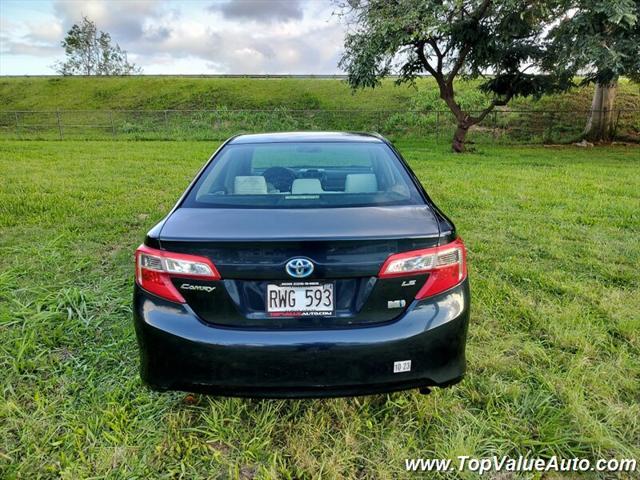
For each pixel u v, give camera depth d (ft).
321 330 5.95
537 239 16.03
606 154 49.49
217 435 6.66
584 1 38.73
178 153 47.44
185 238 5.98
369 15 45.32
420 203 7.37
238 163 8.68
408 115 81.05
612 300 11.09
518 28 42.78
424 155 47.01
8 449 6.39
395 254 6.01
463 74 52.75
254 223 6.38
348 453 6.36
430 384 6.34
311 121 85.15
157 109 105.81
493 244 15.57
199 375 6.05
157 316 6.12
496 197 23.35
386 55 44.70
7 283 12.05
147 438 6.61
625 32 39.86
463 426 6.85
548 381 7.79
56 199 22.34
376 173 8.29
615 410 7.11
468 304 6.55
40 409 7.16
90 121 94.48
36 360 8.54
